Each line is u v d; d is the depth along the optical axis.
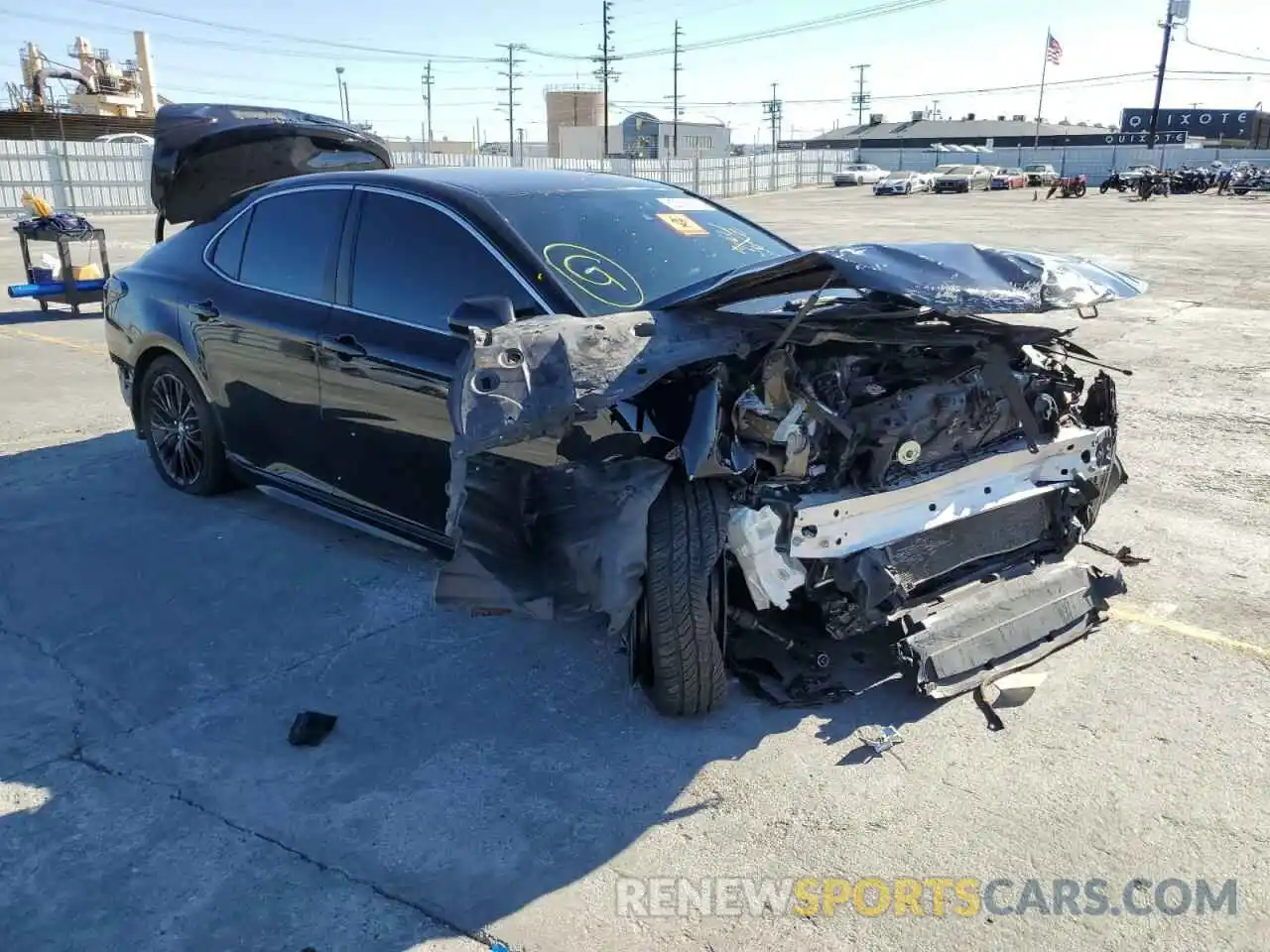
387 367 3.81
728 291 3.27
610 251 3.79
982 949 2.34
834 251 3.03
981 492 3.43
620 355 2.89
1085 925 2.40
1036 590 3.60
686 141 97.44
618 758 3.08
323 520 5.04
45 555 4.59
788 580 3.05
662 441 2.93
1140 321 11.09
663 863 2.63
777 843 2.70
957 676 3.30
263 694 3.45
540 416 2.67
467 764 3.06
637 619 3.13
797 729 3.21
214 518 5.05
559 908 2.48
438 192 3.96
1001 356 3.39
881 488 3.14
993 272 3.01
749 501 3.02
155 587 4.27
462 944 2.37
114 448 6.26
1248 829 2.72
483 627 3.92
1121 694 3.39
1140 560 4.35
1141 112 103.19
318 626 3.93
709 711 3.28
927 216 31.55
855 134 125.38
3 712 3.34
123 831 2.76
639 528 2.87
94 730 3.24
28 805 2.86
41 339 10.02
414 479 3.86
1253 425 6.77
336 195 4.35
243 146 5.45
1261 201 42.12
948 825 2.76
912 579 3.34
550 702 3.40
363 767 3.05
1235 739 3.13
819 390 3.15
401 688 3.49
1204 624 3.89
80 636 3.86
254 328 4.48
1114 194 52.31
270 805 2.87
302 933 2.40
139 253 18.05
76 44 62.91
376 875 2.60
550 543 2.92
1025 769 3.00
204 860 2.65
